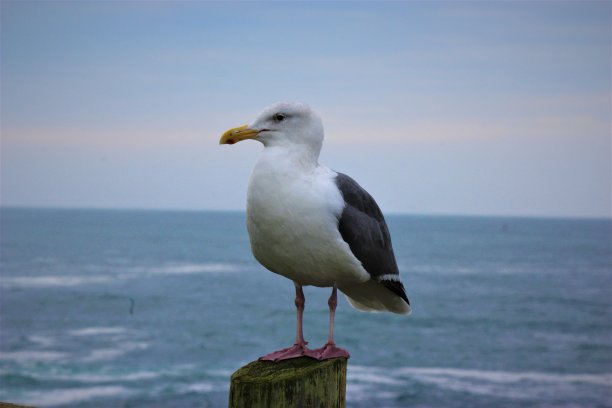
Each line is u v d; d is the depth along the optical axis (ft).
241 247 370.12
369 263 19.27
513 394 75.20
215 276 213.66
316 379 15.29
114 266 249.55
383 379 80.69
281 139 18.62
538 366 90.27
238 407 15.01
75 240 416.05
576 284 201.46
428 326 122.21
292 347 18.48
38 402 71.10
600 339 111.75
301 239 18.15
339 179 19.07
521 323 128.47
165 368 86.53
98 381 79.56
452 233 607.37
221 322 123.75
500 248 381.40
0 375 82.07
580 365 91.25
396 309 21.66
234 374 15.83
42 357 92.48
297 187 18.08
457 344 105.19
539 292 180.96
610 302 161.68
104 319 127.44
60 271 226.58
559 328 123.85
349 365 89.20
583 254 334.65
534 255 326.85
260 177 18.21
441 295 172.96
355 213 18.81
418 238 504.02
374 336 110.93
